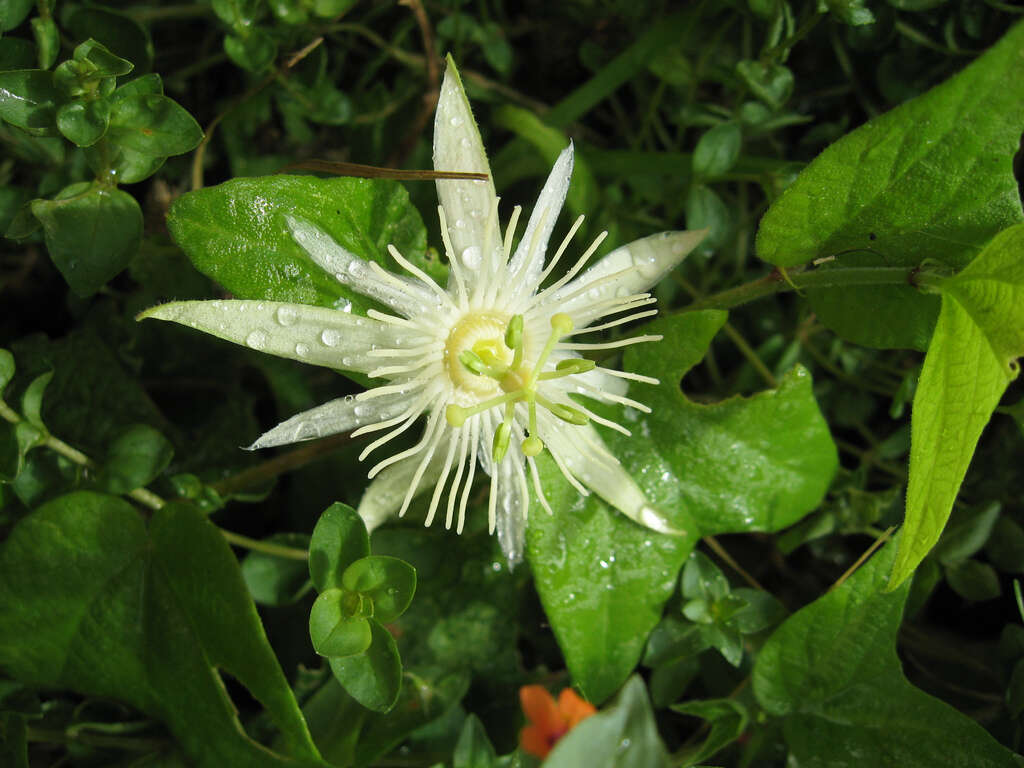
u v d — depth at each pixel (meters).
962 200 0.12
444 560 0.15
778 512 0.14
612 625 0.14
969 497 0.17
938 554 0.16
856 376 0.17
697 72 0.17
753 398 0.13
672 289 0.17
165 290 0.16
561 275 0.17
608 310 0.13
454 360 0.13
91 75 0.12
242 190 0.12
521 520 0.13
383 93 0.17
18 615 0.13
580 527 0.13
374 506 0.13
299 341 0.12
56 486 0.14
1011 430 0.17
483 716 0.16
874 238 0.13
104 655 0.13
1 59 0.13
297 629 0.16
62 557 0.13
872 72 0.17
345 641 0.12
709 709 0.14
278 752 0.14
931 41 0.17
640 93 0.18
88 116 0.13
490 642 0.16
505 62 0.18
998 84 0.12
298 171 0.17
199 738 0.13
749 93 0.18
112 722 0.14
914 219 0.13
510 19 0.19
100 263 0.13
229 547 0.12
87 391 0.16
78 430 0.16
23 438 0.13
